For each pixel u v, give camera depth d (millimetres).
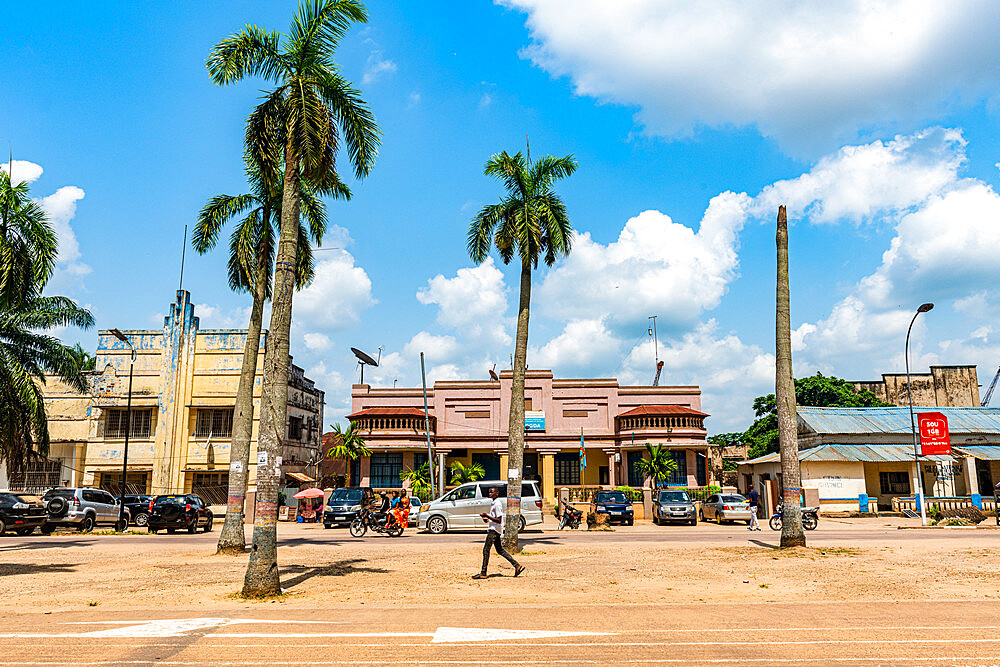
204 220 21312
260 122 17375
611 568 15617
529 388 49906
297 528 32375
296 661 7035
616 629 8617
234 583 13258
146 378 43719
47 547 21984
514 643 7816
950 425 43906
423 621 9195
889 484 42688
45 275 20281
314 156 13617
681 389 49531
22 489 42969
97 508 30250
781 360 20984
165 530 30781
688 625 8891
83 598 11656
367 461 47312
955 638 8078
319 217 22062
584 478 49438
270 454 12133
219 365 43812
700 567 15750
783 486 20391
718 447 66375
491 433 49281
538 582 13359
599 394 49656
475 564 16453
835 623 9039
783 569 15305
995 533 26141
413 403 50062
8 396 27156
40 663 6973
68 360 33094
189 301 44781
